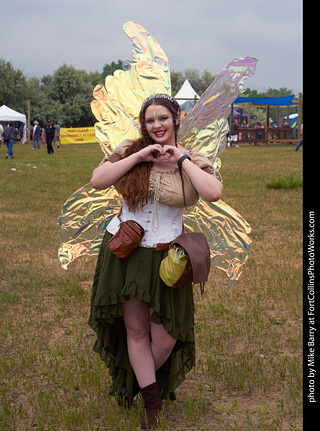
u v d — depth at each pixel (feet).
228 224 12.59
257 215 34.94
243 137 144.25
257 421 11.37
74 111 249.96
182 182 10.93
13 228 30.99
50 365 14.05
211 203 12.48
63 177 56.95
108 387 12.75
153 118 10.96
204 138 12.23
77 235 12.69
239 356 14.25
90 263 24.29
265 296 19.52
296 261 23.91
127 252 10.75
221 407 11.91
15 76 239.91
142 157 10.78
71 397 12.39
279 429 10.98
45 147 134.41
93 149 122.72
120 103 12.39
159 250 10.92
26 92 242.78
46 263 24.09
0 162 78.07
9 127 85.66
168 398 12.02
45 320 17.35
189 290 11.36
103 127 12.30
